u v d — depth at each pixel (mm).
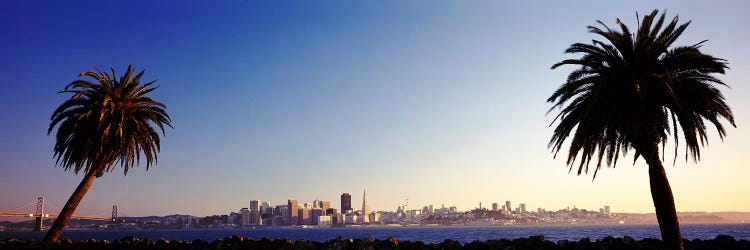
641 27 31109
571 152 31172
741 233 172250
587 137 30688
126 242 42500
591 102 28891
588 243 37438
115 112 45062
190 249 40281
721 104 29344
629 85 29641
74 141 43969
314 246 39000
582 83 31203
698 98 29375
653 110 29359
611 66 31016
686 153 30312
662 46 29734
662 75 28141
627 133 30078
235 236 42719
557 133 32594
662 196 29688
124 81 46219
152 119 47625
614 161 30969
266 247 39750
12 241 42625
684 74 30125
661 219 29672
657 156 30062
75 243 42750
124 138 45031
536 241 38875
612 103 29688
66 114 44625
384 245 39438
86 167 45062
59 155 44719
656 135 29844
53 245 41250
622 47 30500
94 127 43656
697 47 30422
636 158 30094
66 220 43438
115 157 44875
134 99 46562
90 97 45000
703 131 29625
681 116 29219
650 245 35219
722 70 29188
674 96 27516
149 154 47812
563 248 37562
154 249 40875
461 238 155750
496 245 39250
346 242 39469
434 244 40625
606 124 30344
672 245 29109
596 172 30891
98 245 42125
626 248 35812
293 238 195375
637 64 30000
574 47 31969
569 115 32219
